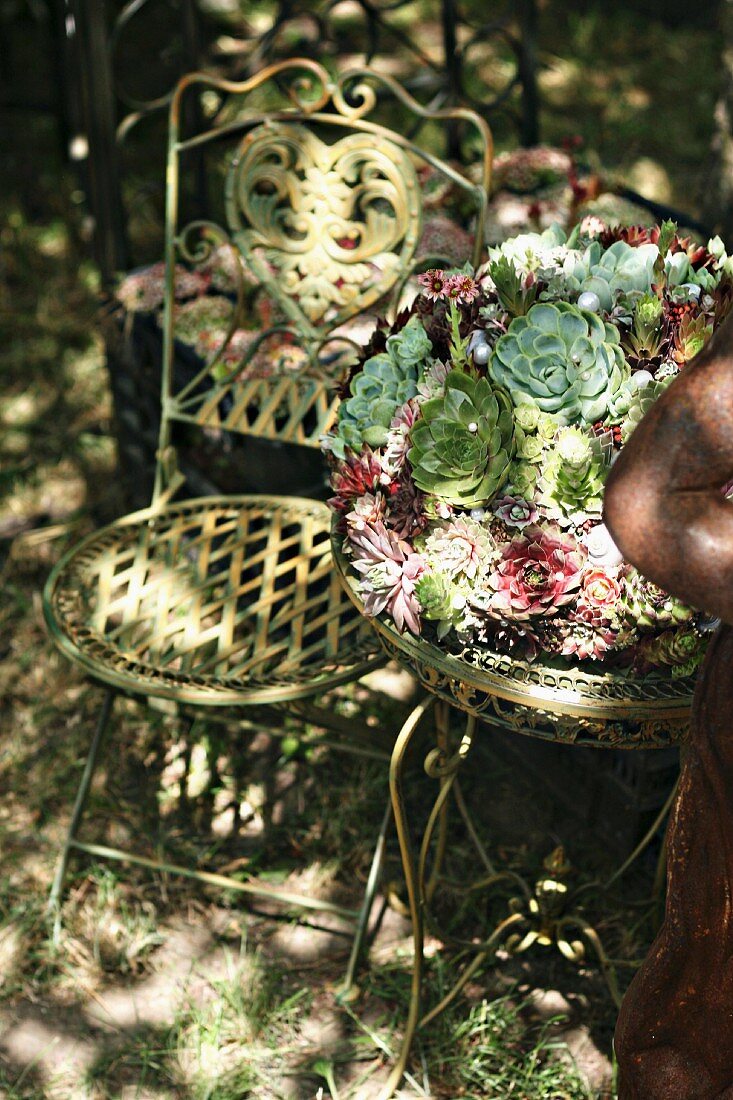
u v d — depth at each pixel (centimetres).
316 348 258
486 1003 230
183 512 265
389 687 297
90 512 345
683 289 185
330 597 236
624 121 519
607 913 247
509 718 179
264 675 222
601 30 592
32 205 466
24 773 279
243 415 260
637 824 244
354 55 554
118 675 221
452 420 176
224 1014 232
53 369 396
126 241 327
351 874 258
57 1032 231
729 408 129
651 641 171
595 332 178
